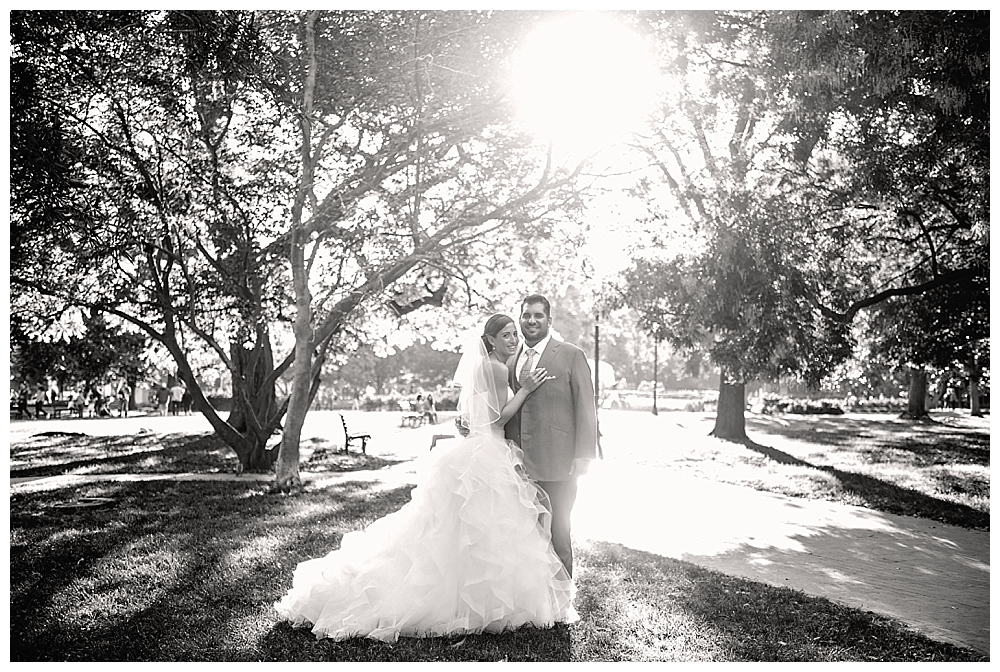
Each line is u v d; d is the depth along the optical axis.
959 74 11.35
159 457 18.42
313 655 4.92
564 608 5.63
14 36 12.37
